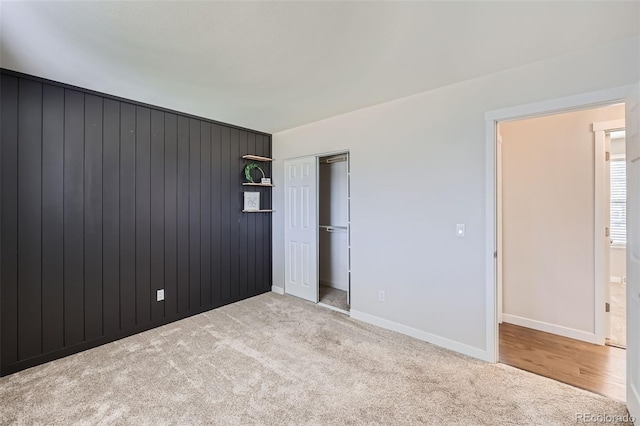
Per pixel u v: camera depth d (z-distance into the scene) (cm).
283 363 236
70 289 255
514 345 267
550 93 210
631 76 183
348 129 334
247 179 397
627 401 180
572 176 280
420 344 268
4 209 224
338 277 455
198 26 171
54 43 188
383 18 165
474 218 246
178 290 329
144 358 245
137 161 296
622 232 455
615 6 154
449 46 194
